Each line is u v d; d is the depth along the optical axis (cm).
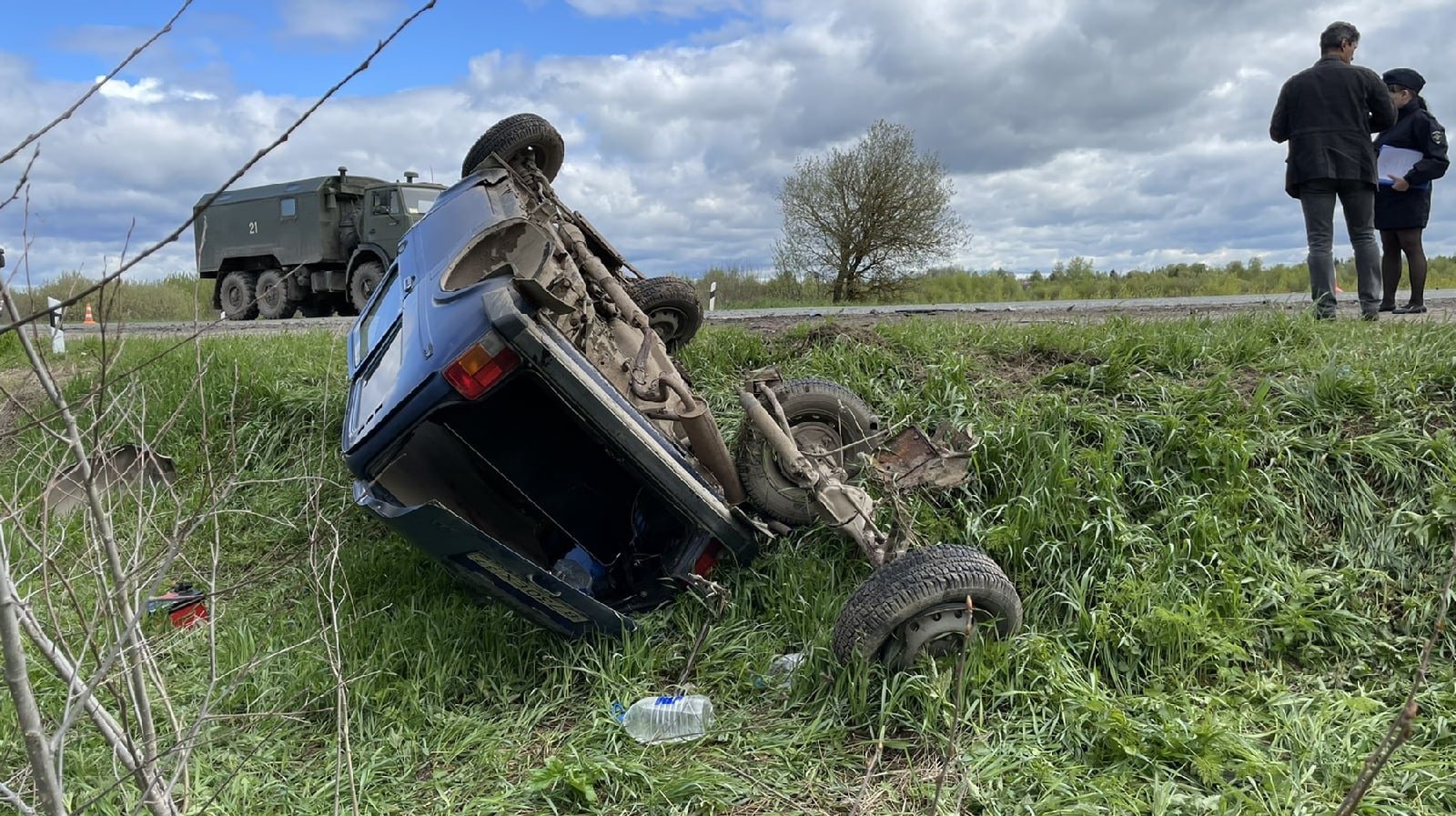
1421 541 396
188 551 504
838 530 384
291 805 299
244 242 1819
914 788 294
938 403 525
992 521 434
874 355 585
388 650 380
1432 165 726
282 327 1198
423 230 470
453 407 357
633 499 412
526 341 320
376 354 416
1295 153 648
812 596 403
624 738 326
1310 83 640
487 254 404
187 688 365
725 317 1045
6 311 140
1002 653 337
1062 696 327
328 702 351
